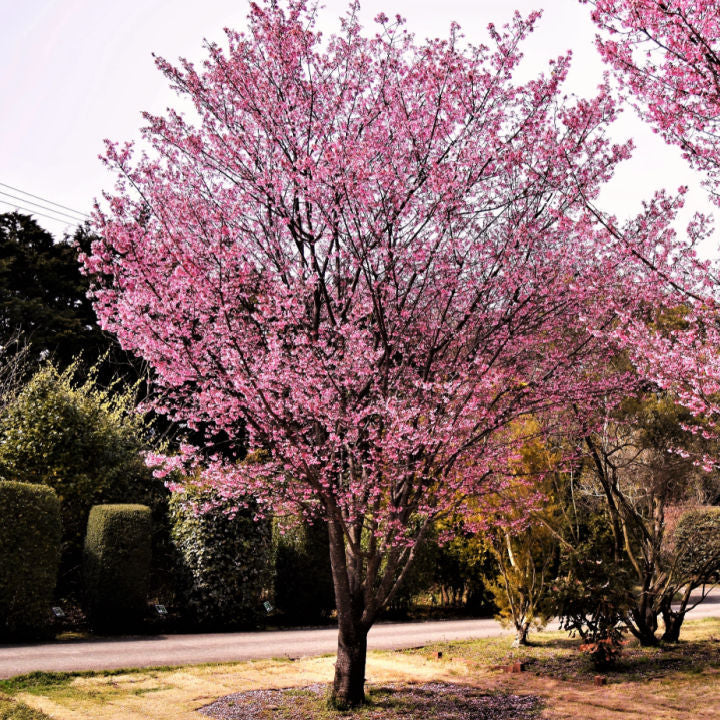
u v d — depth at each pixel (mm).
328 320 7031
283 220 6367
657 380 5762
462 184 6605
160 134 7004
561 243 7039
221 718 5938
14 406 11969
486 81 6617
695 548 9281
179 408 7031
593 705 6543
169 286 5934
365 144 6488
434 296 7047
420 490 6855
